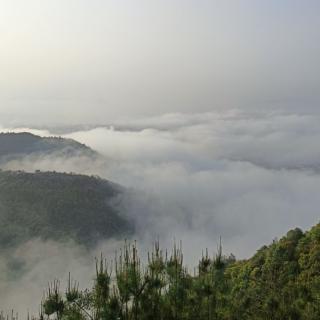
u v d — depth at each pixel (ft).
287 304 57.72
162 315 38.91
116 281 38.58
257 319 52.60
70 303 38.19
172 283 40.55
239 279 74.38
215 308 41.96
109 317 36.63
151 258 41.09
